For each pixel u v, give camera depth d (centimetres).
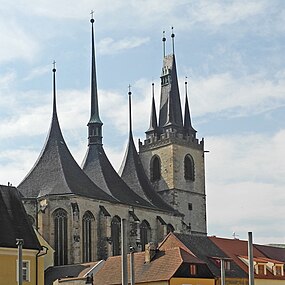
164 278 9531
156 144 19025
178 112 19262
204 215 19025
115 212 15475
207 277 10006
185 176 18812
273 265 12019
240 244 12656
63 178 14875
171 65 19550
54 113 15925
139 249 15712
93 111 17338
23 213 7994
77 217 14275
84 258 14525
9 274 7350
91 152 17038
